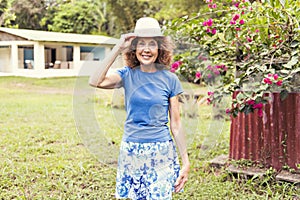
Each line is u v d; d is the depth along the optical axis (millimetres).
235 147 3650
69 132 5598
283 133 3365
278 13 3168
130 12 20156
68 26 23469
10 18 20234
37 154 4387
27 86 12367
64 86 12352
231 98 3385
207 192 3109
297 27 3047
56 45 14719
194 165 3553
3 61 15336
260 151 3498
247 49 3523
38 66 14273
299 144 3299
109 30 22812
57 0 23328
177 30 3496
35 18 22469
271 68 3049
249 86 3061
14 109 7773
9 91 11250
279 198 2994
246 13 3428
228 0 3553
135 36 2158
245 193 3127
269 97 3113
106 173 3629
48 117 6883
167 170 2219
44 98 9836
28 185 3355
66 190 3213
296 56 2924
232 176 3439
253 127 3525
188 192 3119
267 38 3365
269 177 3250
